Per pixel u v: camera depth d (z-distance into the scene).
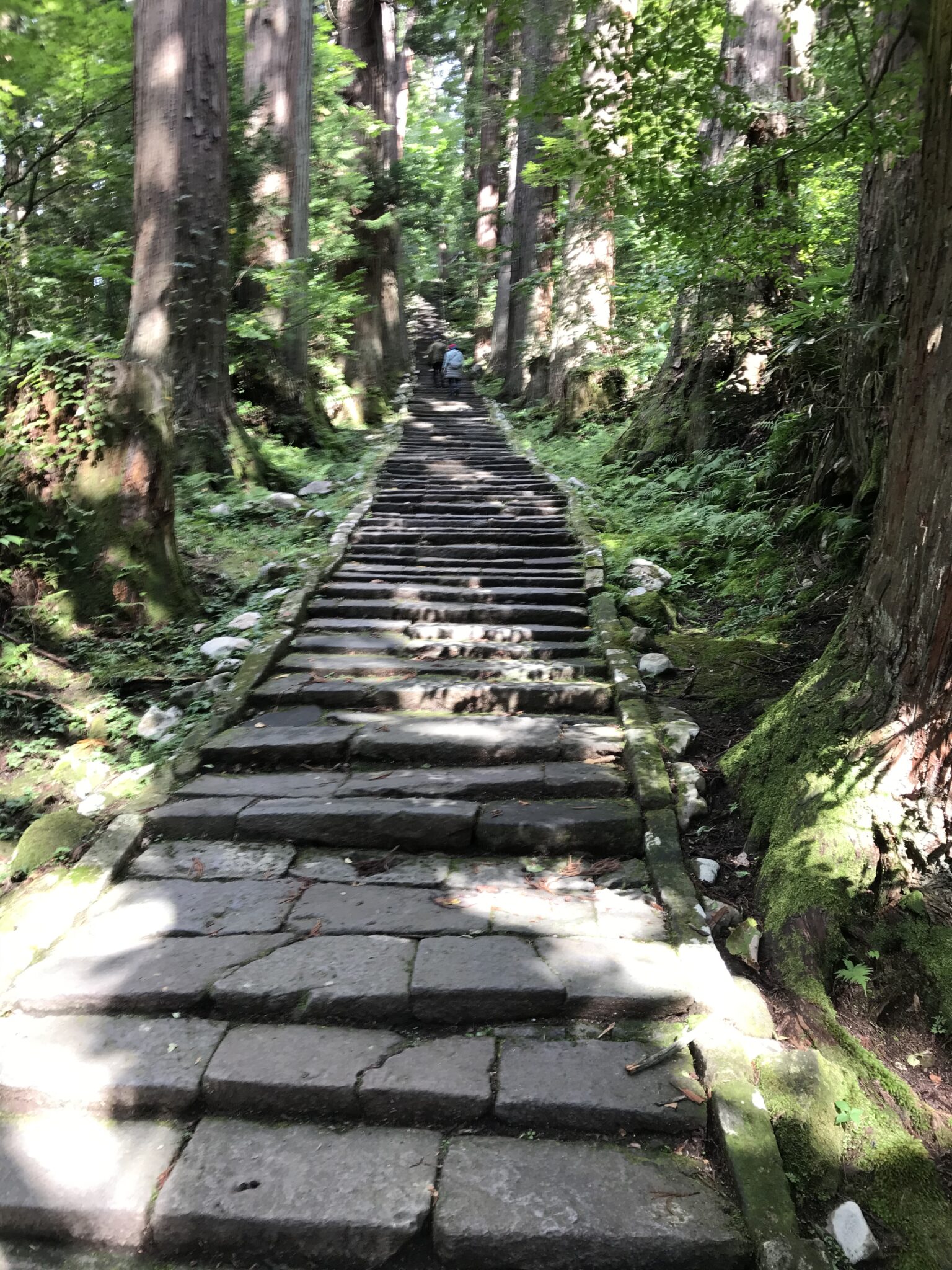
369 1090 2.38
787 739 3.59
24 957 2.94
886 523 3.28
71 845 3.60
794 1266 1.95
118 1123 2.38
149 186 9.16
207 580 6.82
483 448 14.26
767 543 6.55
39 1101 2.42
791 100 8.00
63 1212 2.12
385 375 23.28
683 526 7.80
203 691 5.02
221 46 9.45
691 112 4.70
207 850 3.62
